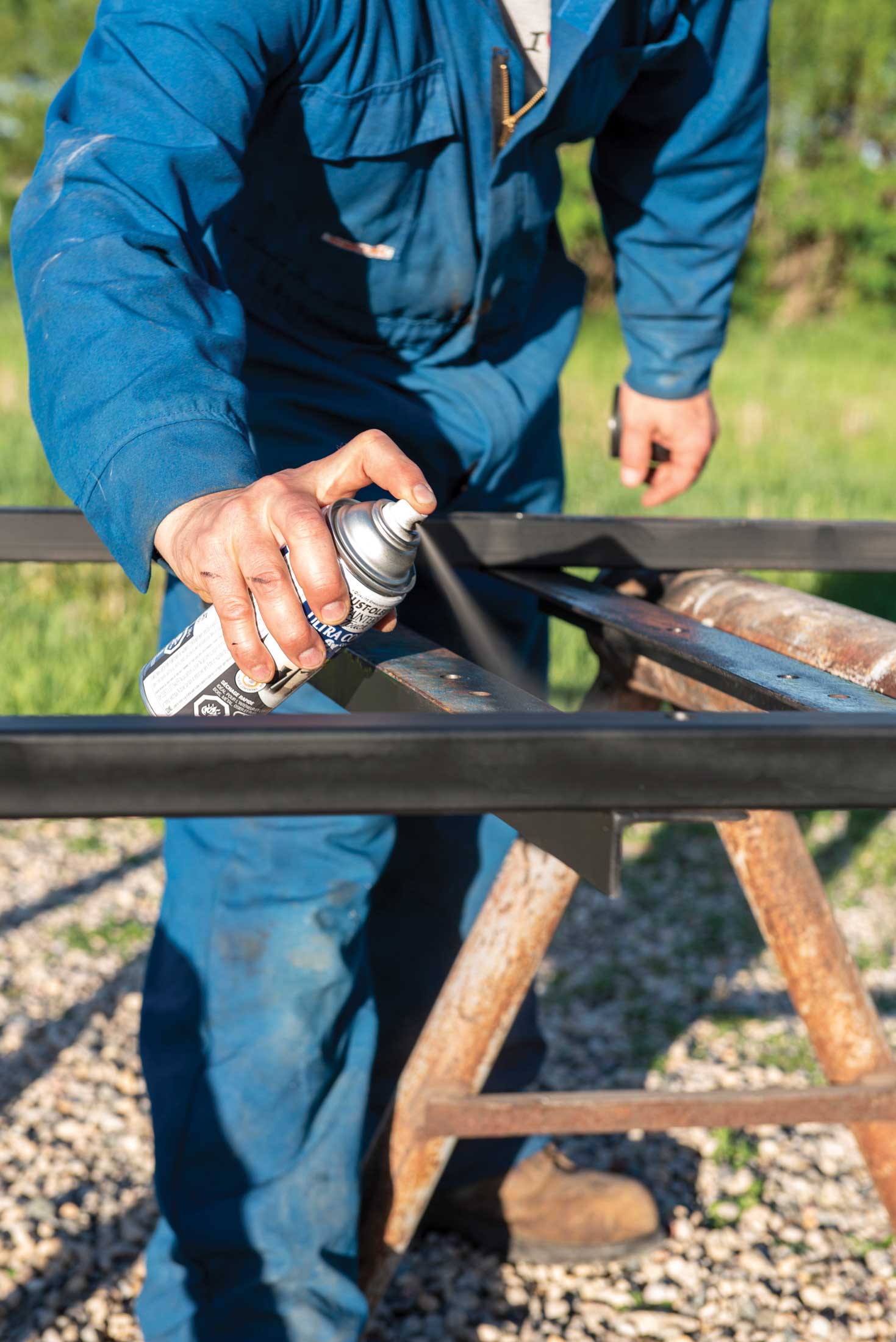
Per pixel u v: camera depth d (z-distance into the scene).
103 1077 2.41
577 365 13.92
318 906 1.50
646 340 2.00
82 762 0.71
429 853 1.87
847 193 24.08
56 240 1.08
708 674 1.10
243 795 0.73
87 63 1.23
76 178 1.12
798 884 1.57
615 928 3.11
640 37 1.62
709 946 3.03
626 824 0.75
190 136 1.17
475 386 1.65
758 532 1.51
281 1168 1.51
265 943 1.50
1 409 8.01
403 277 1.53
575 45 1.42
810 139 25.20
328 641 0.93
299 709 1.49
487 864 1.91
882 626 1.20
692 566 1.52
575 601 1.32
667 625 1.21
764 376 14.23
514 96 1.46
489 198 1.50
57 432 1.01
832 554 1.53
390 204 1.46
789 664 1.07
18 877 3.23
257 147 1.42
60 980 2.73
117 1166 2.17
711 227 1.93
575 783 0.75
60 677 3.84
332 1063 1.54
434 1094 1.57
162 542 0.94
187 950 1.54
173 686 0.97
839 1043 1.60
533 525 1.49
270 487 0.89
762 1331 1.85
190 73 1.19
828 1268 1.99
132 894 3.16
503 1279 1.96
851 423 10.43
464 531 1.48
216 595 0.89
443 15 1.39
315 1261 1.52
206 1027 1.51
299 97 1.36
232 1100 1.50
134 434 0.96
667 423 2.03
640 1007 2.74
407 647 1.09
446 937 1.92
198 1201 1.51
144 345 1.00
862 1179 2.23
